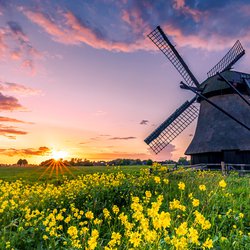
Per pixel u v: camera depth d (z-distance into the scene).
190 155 29.39
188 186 12.00
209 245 5.15
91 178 14.56
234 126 26.89
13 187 15.31
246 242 7.12
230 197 10.71
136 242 5.20
